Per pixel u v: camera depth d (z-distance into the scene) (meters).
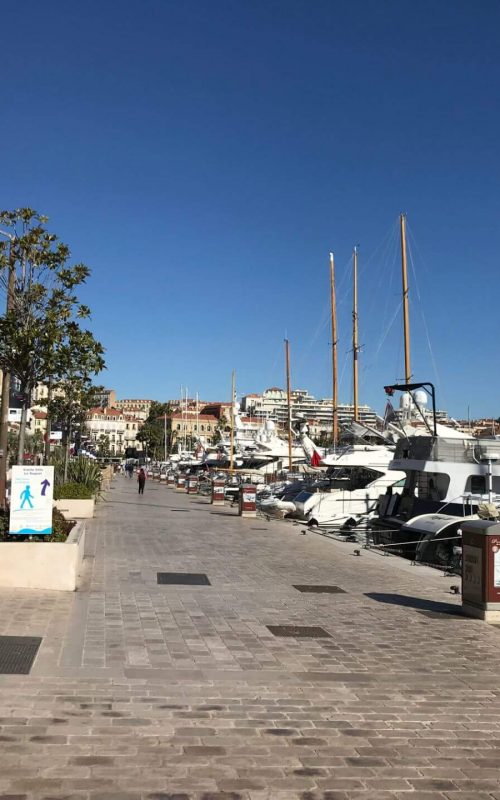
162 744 5.14
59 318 14.14
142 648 7.93
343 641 8.82
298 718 5.88
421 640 9.08
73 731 5.29
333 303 56.44
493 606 10.48
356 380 51.88
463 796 4.51
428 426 30.19
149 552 16.95
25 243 13.88
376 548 20.41
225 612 10.30
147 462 142.38
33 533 11.47
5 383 15.88
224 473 62.16
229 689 6.60
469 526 10.98
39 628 8.62
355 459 32.75
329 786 4.58
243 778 4.63
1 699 5.93
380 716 6.04
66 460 31.61
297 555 17.97
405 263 42.97
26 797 4.18
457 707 6.38
